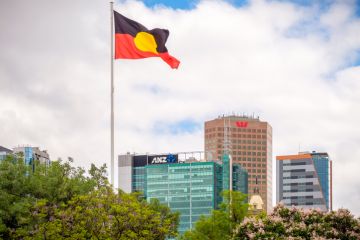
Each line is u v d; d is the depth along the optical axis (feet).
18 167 356.59
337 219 238.89
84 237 299.38
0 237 325.83
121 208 297.33
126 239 297.94
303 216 242.58
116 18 302.45
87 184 369.30
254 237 232.73
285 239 227.61
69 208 302.86
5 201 338.54
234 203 373.20
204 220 378.53
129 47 301.43
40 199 334.85
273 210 247.91
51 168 366.84
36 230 310.86
